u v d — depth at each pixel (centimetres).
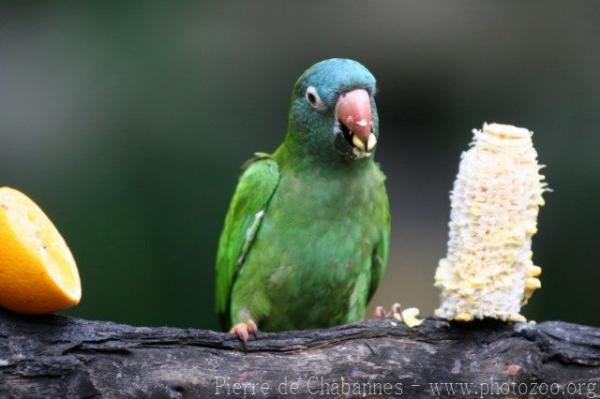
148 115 1154
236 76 1188
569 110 1190
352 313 764
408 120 1259
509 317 591
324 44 1224
